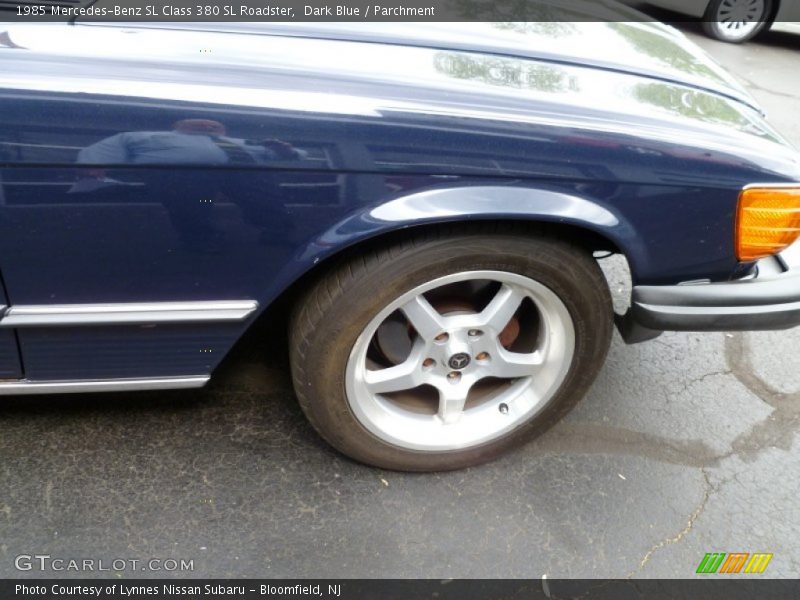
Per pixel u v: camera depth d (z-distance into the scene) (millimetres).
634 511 1926
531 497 1932
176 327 1555
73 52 1290
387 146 1353
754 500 1994
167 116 1264
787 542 1885
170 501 1820
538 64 1598
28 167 1257
